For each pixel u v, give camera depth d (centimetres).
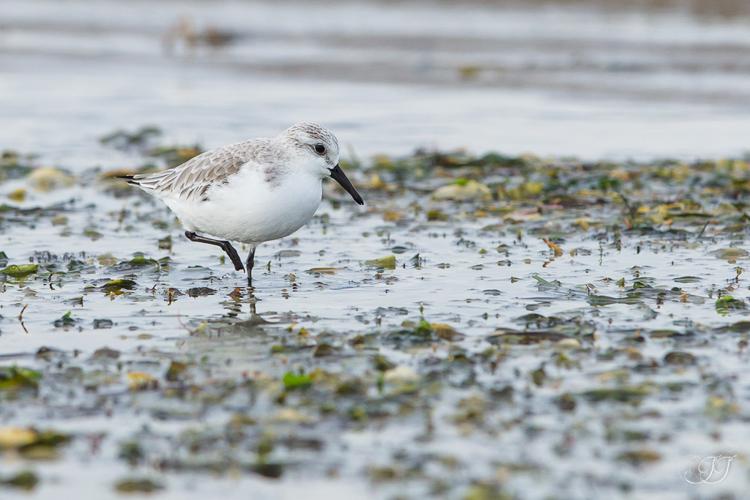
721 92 2730
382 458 920
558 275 1459
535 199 1903
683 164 2108
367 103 2734
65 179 2073
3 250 1625
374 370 1106
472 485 872
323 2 3869
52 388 1065
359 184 2039
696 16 3459
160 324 1279
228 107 2705
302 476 893
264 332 1245
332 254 1597
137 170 2123
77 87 2939
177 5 3922
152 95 2850
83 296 1395
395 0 3819
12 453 933
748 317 1261
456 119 2575
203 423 984
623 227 1697
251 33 3469
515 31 3375
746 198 1870
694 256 1541
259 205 1305
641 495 859
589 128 2470
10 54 3291
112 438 959
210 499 862
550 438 952
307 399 1029
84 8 3934
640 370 1098
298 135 1323
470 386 1062
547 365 1116
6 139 2434
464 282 1438
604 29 3353
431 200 1922
